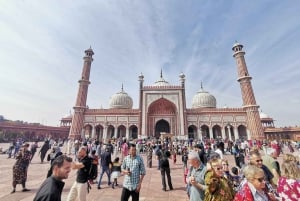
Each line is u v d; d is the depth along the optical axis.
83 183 3.17
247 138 24.06
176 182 6.16
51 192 1.58
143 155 14.51
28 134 27.11
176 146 15.41
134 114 26.72
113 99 32.47
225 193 1.98
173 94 25.78
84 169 3.21
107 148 5.88
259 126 22.91
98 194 4.72
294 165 1.93
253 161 2.81
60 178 1.79
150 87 26.27
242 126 26.67
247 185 1.81
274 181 3.01
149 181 6.30
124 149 9.91
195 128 26.44
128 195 3.03
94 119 26.75
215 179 2.03
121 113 26.88
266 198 1.78
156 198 4.49
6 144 21.55
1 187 5.20
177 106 25.23
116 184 5.64
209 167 2.18
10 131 25.44
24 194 4.60
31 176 6.57
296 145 17.80
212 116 25.94
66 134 31.12
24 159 4.95
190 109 26.31
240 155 6.78
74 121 25.27
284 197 1.85
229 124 25.47
